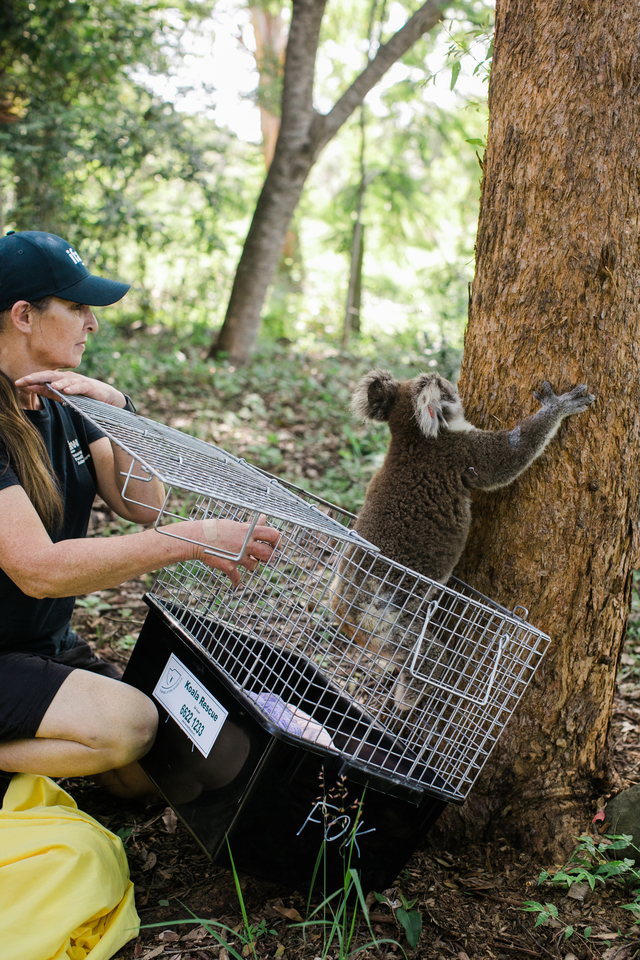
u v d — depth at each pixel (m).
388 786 2.13
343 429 7.25
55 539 2.52
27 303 2.34
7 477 2.22
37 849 2.06
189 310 12.98
